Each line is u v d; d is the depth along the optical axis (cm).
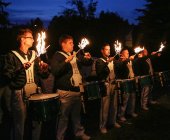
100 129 537
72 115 471
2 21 2431
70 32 2875
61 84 445
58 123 458
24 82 373
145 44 2222
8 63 363
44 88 547
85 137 493
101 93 488
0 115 410
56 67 427
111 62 538
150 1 2242
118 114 617
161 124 584
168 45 1775
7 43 2033
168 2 2153
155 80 761
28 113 383
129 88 570
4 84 386
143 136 514
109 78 532
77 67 465
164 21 2192
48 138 511
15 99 372
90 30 3011
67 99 450
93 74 598
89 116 657
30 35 379
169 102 789
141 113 680
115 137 511
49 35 2541
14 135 382
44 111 369
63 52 443
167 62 1672
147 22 2219
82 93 474
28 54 384
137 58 687
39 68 394
